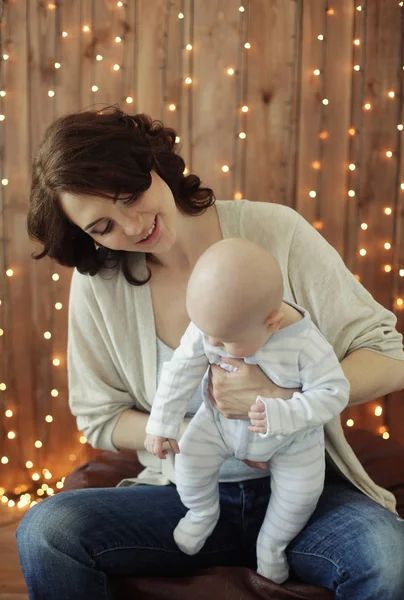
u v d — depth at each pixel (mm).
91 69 2410
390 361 1479
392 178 2449
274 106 2414
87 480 1891
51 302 2514
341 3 2355
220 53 2393
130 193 1272
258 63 2393
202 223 1523
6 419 2562
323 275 1506
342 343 1503
